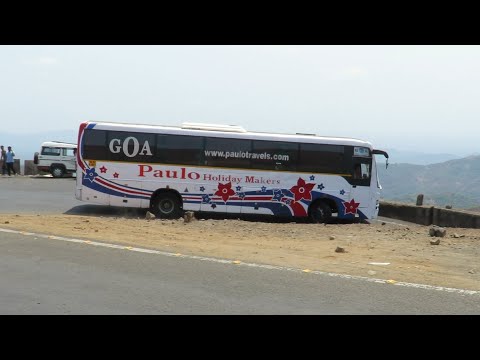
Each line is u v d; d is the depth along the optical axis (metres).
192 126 19.25
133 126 18.80
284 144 19.20
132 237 12.49
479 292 8.00
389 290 7.96
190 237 13.27
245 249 11.65
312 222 19.36
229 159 19.00
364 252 11.88
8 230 12.41
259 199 19.09
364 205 19.47
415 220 23.53
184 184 18.86
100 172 18.70
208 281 8.19
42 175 38.81
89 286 7.66
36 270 8.56
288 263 9.94
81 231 12.91
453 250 12.43
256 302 7.11
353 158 19.44
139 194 18.77
